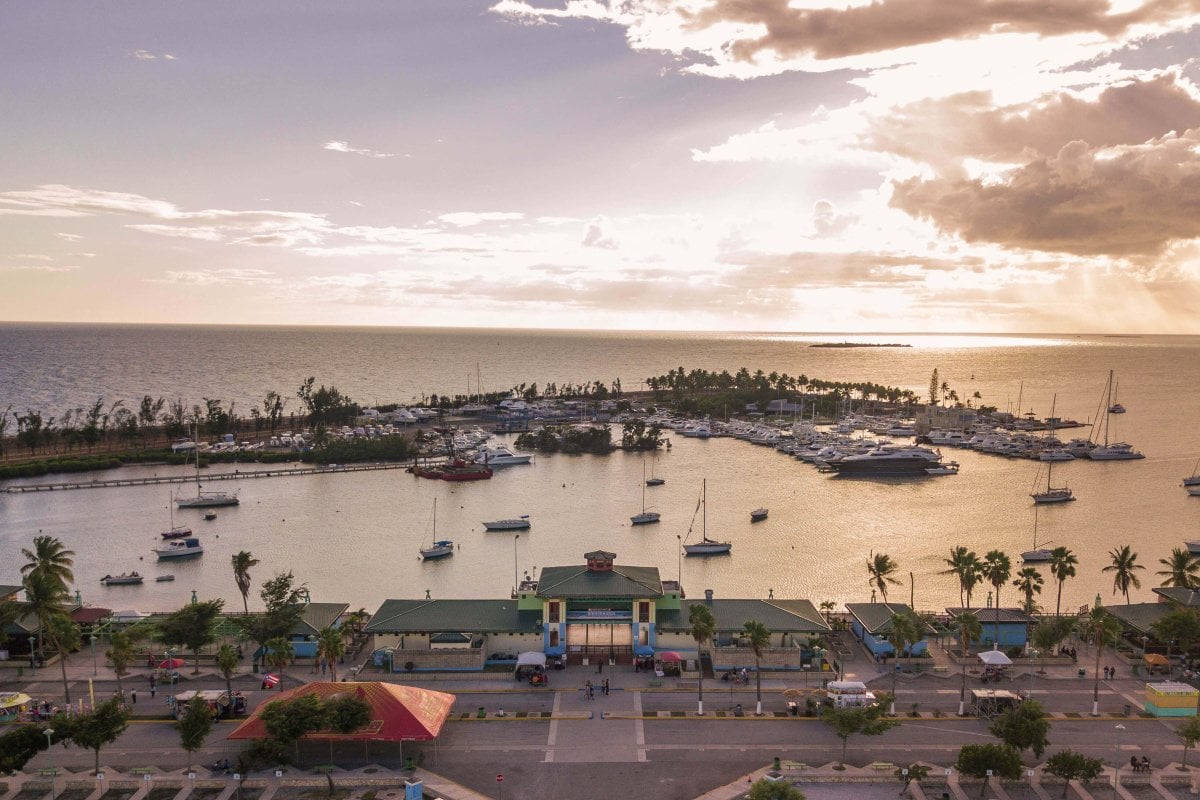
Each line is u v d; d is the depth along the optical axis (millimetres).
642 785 85625
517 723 99938
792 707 102875
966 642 116062
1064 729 99000
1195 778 86562
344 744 94500
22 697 101188
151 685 108188
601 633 122062
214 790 84562
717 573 189875
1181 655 121312
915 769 84250
